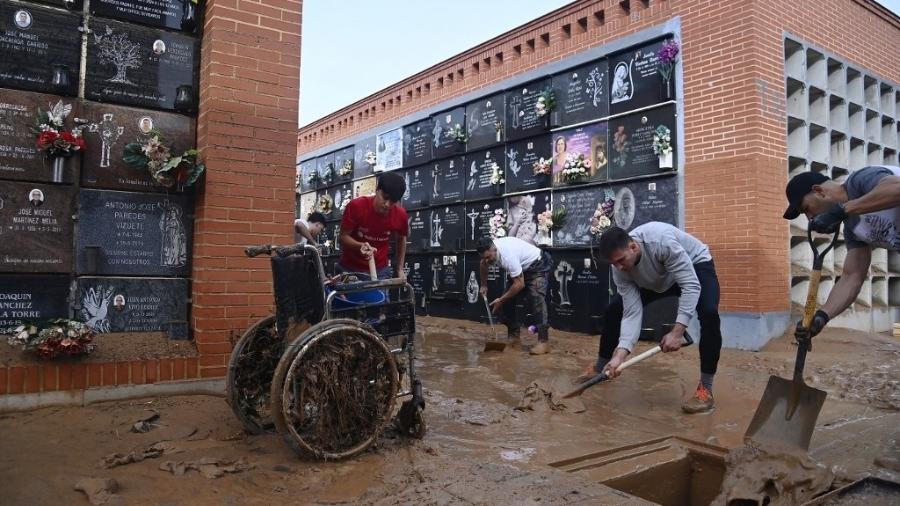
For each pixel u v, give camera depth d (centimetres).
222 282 432
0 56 390
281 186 455
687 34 714
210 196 429
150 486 268
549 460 317
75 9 414
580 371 568
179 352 423
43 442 322
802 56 730
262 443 331
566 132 843
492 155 969
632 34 772
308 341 297
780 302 672
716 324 431
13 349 382
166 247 439
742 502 290
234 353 345
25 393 372
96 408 384
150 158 422
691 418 412
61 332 379
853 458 321
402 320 345
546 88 876
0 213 388
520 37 940
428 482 278
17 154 393
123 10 430
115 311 423
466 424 389
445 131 1069
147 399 406
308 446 297
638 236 433
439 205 1073
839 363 577
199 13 457
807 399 322
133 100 432
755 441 321
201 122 445
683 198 709
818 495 279
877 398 453
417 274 1121
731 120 671
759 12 670
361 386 320
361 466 299
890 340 686
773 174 668
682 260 419
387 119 1266
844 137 797
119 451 313
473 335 848
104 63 423
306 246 332
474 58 1030
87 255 411
